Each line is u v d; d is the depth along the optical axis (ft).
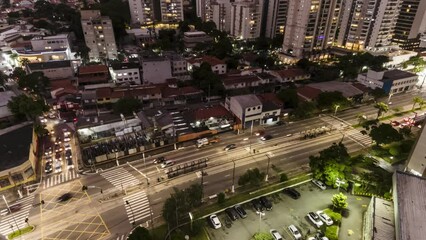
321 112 337.31
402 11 575.38
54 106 344.69
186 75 448.65
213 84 371.56
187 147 266.77
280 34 631.97
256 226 180.75
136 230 156.04
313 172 215.92
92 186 216.74
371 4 520.83
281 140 277.64
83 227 180.55
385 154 250.37
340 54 550.77
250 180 203.51
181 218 183.01
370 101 369.91
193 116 297.53
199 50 571.28
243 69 457.27
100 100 340.80
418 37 596.70
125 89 359.87
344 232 176.04
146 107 340.80
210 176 227.40
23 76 367.86
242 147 266.16
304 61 465.06
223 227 179.73
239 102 291.38
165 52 537.24
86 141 265.95
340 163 207.72
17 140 246.47
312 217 183.11
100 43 500.33
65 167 239.30
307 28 507.30
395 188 175.42
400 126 303.07
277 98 337.93
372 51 541.75
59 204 199.31
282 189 211.61
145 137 269.64
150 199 203.62
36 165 241.14
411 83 407.23
